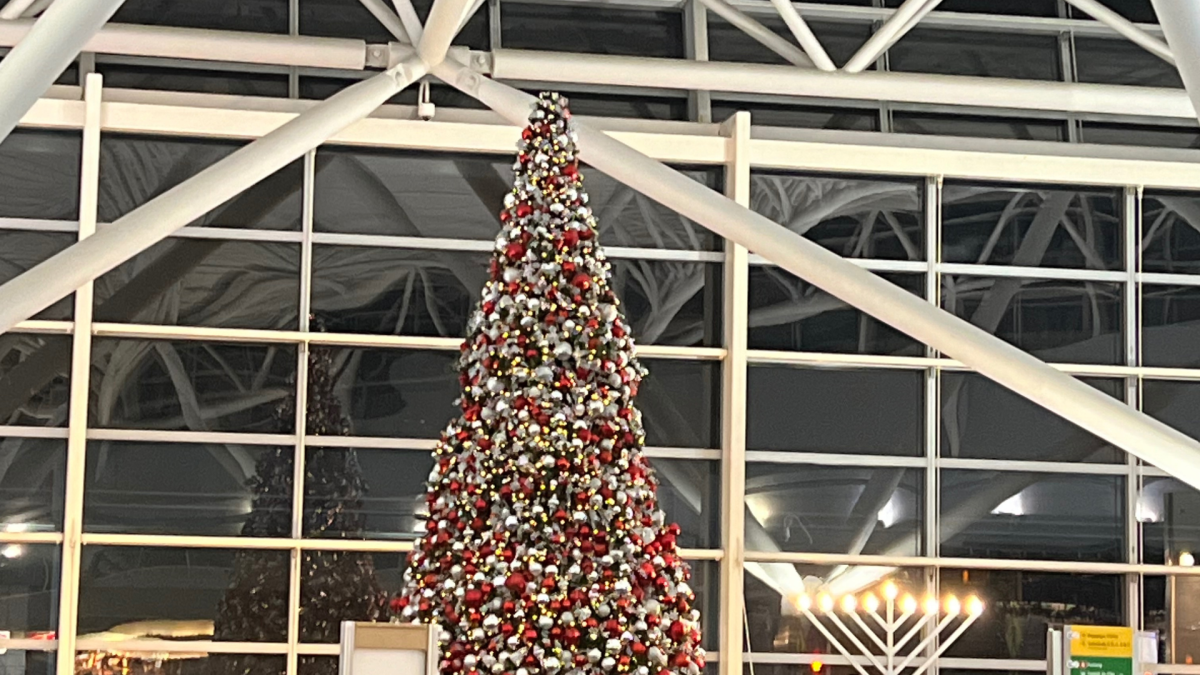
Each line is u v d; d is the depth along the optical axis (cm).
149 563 1962
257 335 1998
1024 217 2166
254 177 1711
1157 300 2177
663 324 2088
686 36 2211
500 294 1480
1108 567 2105
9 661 1923
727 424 2050
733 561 2025
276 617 1980
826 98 2214
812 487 2091
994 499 2122
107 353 1989
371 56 2045
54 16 935
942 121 2236
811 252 1736
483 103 2053
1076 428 2139
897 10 2008
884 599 2075
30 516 1948
